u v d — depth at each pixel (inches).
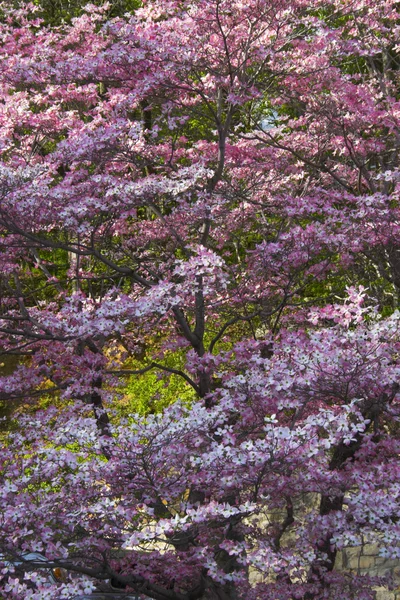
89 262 478.6
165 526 219.5
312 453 229.1
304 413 314.3
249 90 391.9
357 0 443.8
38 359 378.3
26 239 337.4
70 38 462.3
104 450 252.7
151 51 362.3
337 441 232.4
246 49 387.5
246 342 306.3
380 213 341.7
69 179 335.9
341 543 223.3
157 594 273.7
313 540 237.1
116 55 357.4
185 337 381.4
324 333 264.4
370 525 232.5
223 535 265.0
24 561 226.4
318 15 519.5
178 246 443.8
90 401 403.9
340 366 248.8
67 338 315.9
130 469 243.3
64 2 703.7
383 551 215.2
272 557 223.3
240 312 442.6
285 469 241.6
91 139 335.0
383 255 403.5
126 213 342.3
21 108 399.2
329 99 409.4
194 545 274.7
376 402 273.6
